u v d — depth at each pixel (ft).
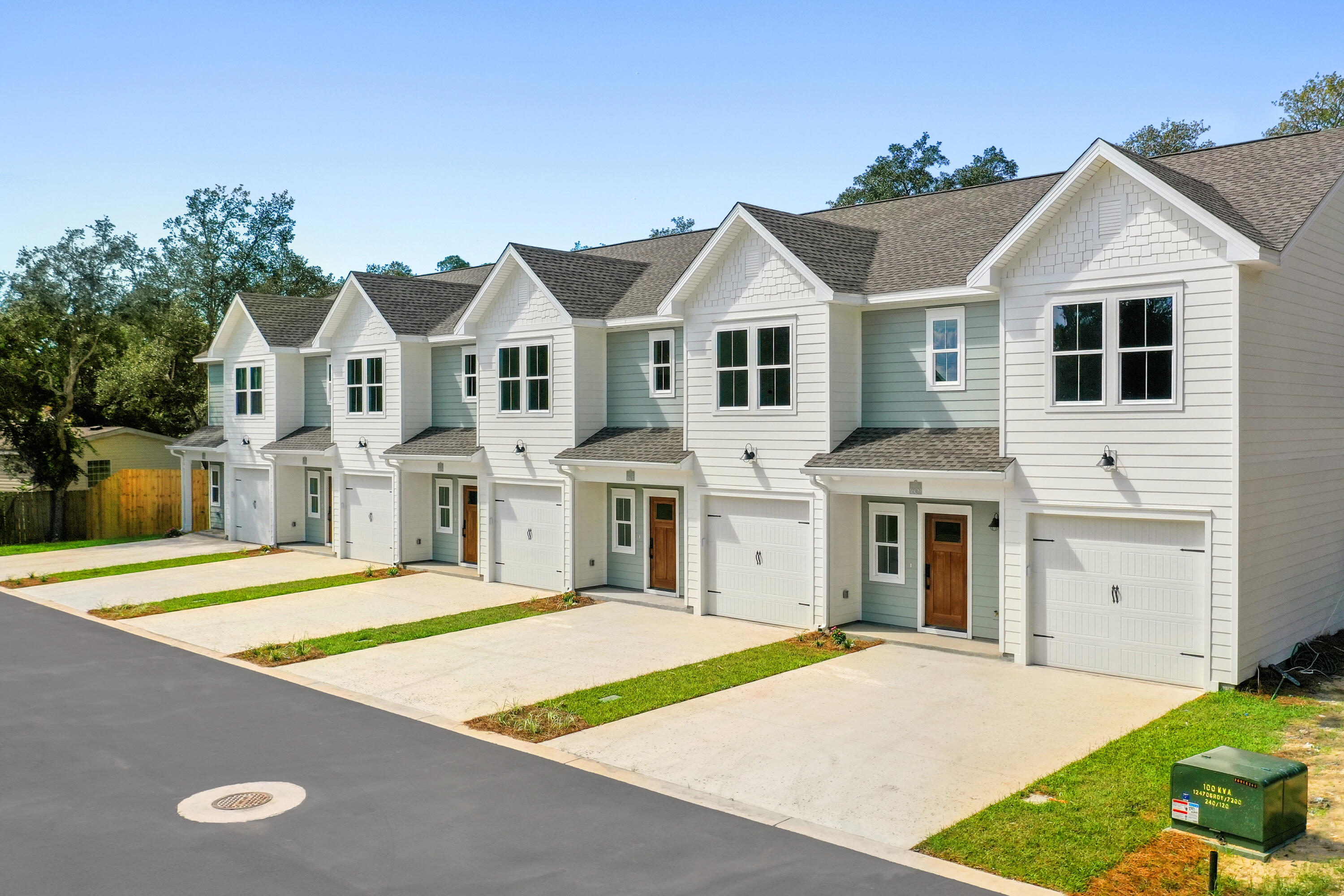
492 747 40.73
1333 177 51.21
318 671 54.03
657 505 74.79
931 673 51.31
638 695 47.83
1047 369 51.01
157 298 143.95
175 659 57.41
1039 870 28.50
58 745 41.52
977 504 57.93
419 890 27.81
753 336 63.98
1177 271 46.78
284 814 33.50
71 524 123.24
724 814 33.14
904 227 69.92
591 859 29.68
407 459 88.84
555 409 76.95
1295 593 51.52
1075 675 50.47
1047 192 49.96
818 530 61.31
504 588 80.43
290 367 108.17
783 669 52.60
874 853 29.94
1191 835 30.60
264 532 109.40
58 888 28.09
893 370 61.21
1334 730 40.70
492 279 80.02
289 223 189.57
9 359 118.32
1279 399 49.08
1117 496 48.91
